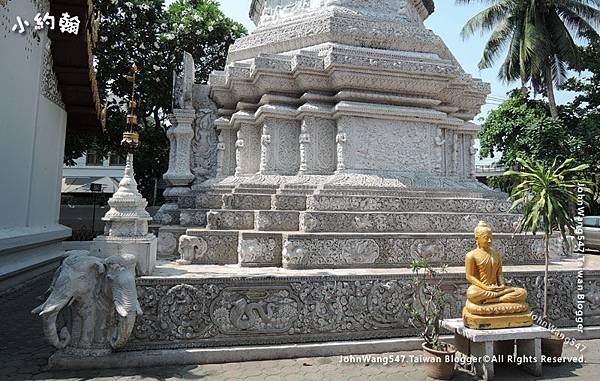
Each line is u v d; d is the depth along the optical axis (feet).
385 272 19.97
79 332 16.16
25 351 17.70
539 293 20.99
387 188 27.14
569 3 68.59
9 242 27.45
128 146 20.08
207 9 64.59
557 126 66.95
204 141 35.50
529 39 66.39
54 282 15.98
